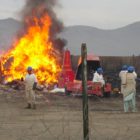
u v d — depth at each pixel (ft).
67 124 55.11
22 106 85.61
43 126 53.01
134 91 76.59
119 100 102.78
